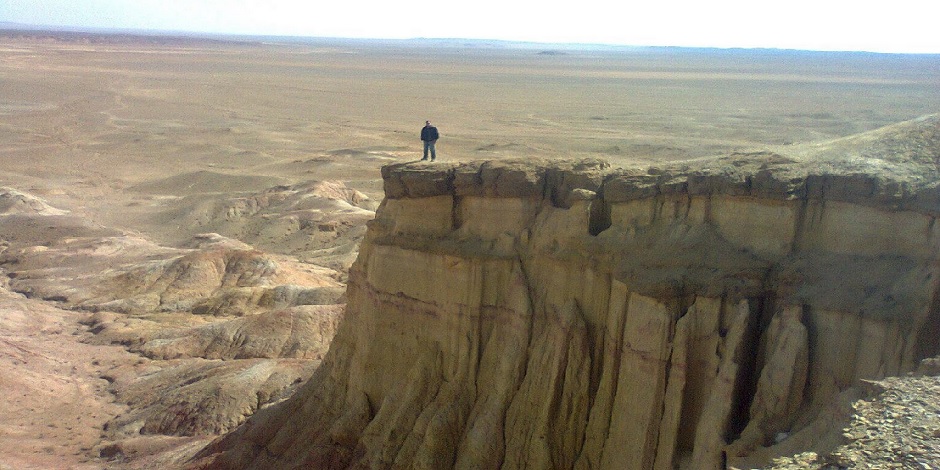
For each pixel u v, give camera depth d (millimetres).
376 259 23609
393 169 23891
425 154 29766
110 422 35000
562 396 19750
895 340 16062
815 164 18828
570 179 21406
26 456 31406
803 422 16453
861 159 18750
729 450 16484
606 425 19172
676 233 19281
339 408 24797
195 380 37250
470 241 22141
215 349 42250
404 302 23016
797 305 17125
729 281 17734
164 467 27984
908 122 21266
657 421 17938
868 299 16609
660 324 17891
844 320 16703
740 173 18938
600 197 20844
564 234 20609
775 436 16406
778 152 20594
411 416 21875
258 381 35469
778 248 18234
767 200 18328
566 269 20328
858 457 12617
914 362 15836
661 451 17797
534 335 20734
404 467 21266
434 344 22391
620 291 19016
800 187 18094
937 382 14102
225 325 43906
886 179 17281
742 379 17312
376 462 21594
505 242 21656
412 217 23438
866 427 13422
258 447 25703
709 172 19281
